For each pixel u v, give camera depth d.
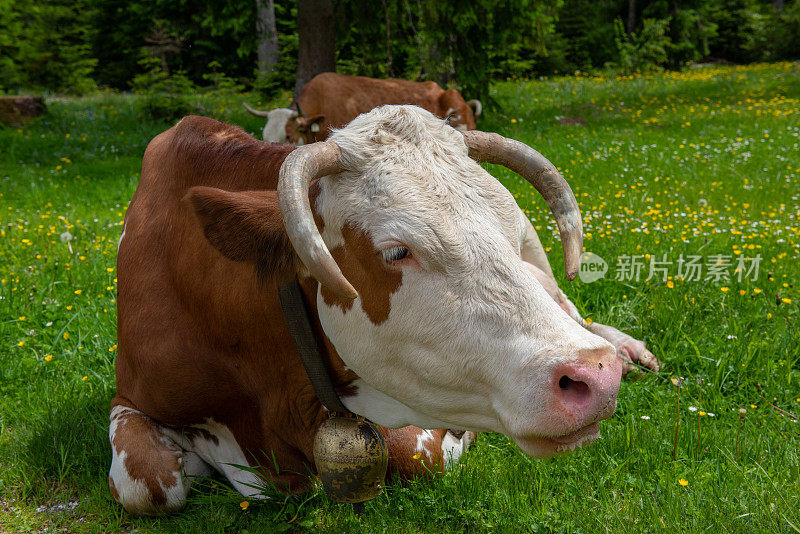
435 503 2.97
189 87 17.48
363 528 2.88
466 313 2.22
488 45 15.66
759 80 21.52
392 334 2.36
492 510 2.92
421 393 2.41
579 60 33.31
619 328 4.64
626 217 7.05
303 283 2.65
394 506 3.01
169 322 3.10
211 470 3.40
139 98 18.19
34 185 9.50
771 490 2.99
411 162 2.36
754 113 14.94
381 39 15.66
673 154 10.65
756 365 4.09
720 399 3.78
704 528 2.75
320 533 2.91
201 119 3.42
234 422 3.17
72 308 5.17
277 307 2.81
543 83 24.23
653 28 28.47
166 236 3.18
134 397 3.23
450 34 14.52
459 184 2.34
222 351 3.01
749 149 11.14
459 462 3.33
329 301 2.52
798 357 4.25
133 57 29.00
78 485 3.31
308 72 14.98
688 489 3.04
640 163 10.16
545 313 2.19
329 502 3.07
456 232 2.24
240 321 2.91
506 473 3.23
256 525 2.97
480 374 2.23
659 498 2.98
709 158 10.45
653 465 3.25
